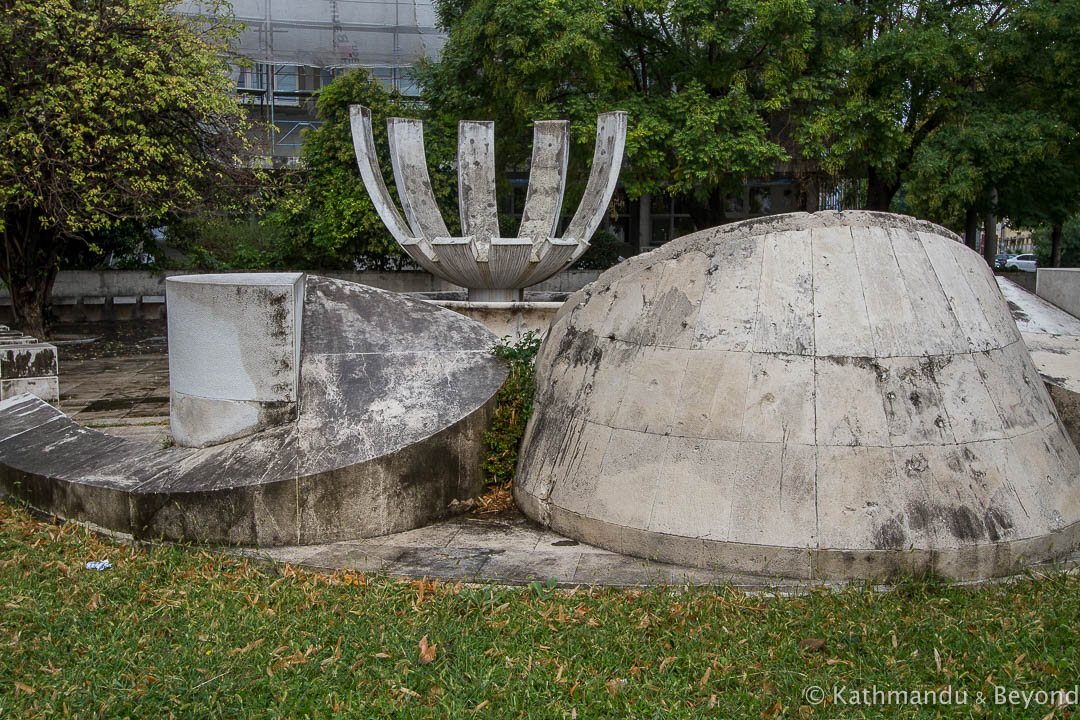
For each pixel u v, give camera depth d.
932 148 14.37
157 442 8.01
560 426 5.80
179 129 14.13
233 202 15.87
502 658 3.97
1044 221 16.50
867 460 4.90
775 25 14.46
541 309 10.20
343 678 3.79
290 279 6.46
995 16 15.88
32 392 10.19
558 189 11.38
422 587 4.67
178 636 4.17
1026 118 14.05
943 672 3.77
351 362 6.14
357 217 18.83
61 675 3.76
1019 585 4.70
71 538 5.48
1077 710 3.46
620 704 3.60
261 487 5.38
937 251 5.52
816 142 14.44
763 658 3.95
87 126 12.38
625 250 25.28
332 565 5.09
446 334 6.53
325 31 24.27
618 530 5.23
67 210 12.74
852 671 3.82
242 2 23.27
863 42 15.84
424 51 22.08
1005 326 5.64
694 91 14.64
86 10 12.85
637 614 4.39
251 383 5.90
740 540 4.91
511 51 14.95
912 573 4.76
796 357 5.09
